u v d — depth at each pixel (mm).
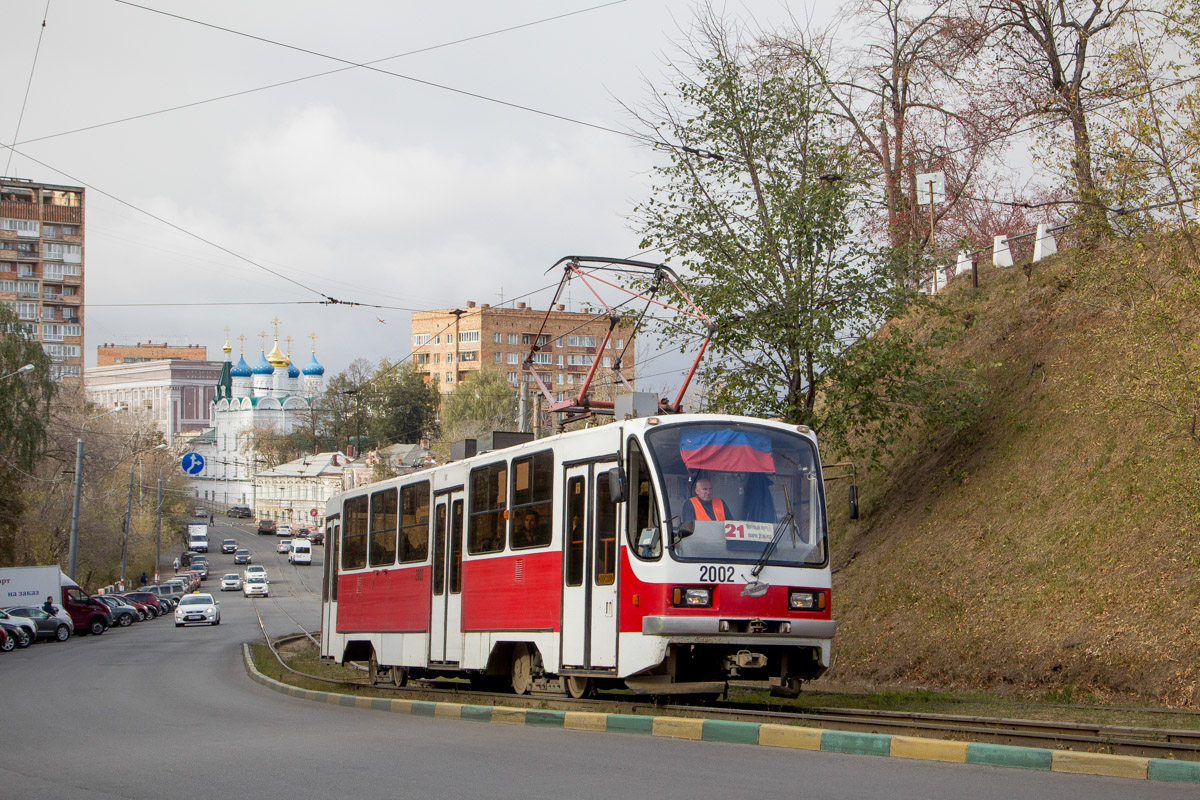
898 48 34938
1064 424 21156
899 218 33688
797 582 13906
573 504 15031
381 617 21391
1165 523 16984
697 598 13281
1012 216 36781
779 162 22703
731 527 13742
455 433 89438
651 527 13492
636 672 13406
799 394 22344
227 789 8945
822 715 13281
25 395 50250
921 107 35656
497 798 8141
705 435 14047
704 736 11367
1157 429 17953
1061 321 23469
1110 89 16078
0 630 40094
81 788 9234
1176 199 15094
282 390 172000
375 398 128875
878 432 23281
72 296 128250
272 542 129500
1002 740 11141
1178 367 14625
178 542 125938
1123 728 11125
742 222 22656
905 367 23016
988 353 25531
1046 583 18438
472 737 12180
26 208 126125
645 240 22766
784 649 13945
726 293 21375
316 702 19109
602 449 14477
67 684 23594
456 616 18125
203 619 54000
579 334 133125
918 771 8984
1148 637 15641
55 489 62094
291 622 55844
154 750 11703
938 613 20250
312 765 10141
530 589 15891
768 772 9055
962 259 30484
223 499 168750
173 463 107438
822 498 14523
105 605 53000
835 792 8047
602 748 10859
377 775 9438
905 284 22938
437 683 21234
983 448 23266
